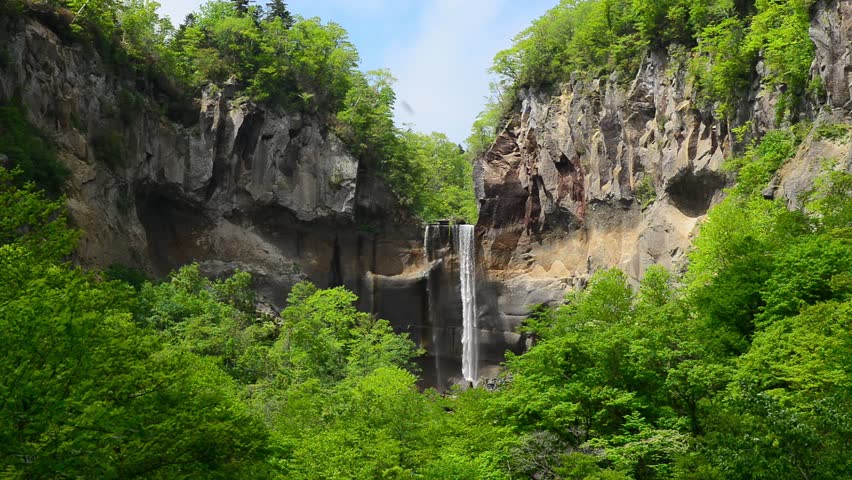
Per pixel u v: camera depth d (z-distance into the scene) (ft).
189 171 275.59
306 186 297.94
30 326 54.24
